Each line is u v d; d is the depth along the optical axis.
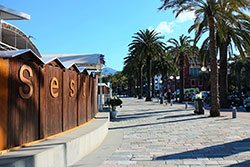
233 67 87.75
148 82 69.06
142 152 11.65
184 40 61.88
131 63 81.69
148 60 68.00
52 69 10.23
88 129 12.59
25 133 8.27
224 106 42.22
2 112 7.25
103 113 22.22
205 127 19.38
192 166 9.32
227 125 20.31
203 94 72.25
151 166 9.41
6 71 7.48
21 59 8.16
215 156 10.72
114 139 15.07
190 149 12.10
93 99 17.88
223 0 26.42
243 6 26.45
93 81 17.75
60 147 8.41
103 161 10.08
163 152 11.59
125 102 63.66
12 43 20.81
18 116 7.92
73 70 12.76
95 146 12.56
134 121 24.27
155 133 17.08
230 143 13.34
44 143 8.72
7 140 7.42
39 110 9.14
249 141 13.83
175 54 62.31
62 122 11.20
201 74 114.44
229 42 39.28
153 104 53.59
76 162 9.85
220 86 42.31
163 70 79.12
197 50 53.41
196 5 27.30
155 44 65.94
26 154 6.98
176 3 27.41
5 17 12.76
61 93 11.12
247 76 89.25
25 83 8.26
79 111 13.71
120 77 152.88
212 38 27.41
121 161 10.11
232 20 27.19
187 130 18.06
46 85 9.68
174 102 64.00
